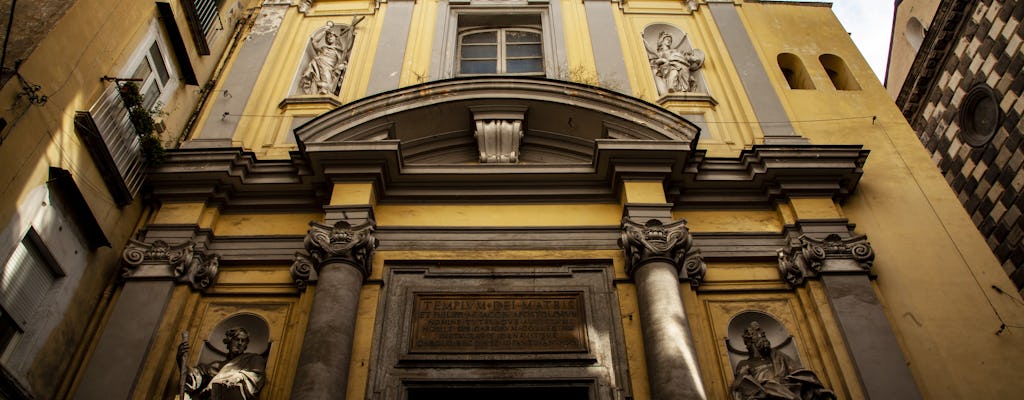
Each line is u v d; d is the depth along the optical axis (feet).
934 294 28.89
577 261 29.63
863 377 25.70
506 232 30.73
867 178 33.58
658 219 29.68
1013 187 42.60
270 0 43.06
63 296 25.98
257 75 38.09
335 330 25.62
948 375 26.58
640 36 41.06
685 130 31.73
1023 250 41.50
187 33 35.29
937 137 51.26
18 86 23.50
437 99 33.30
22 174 23.66
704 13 42.29
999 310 28.22
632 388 25.63
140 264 28.66
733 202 32.27
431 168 31.68
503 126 33.58
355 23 41.60
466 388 25.82
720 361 27.12
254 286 29.43
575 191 32.07
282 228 31.48
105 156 27.81
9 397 22.70
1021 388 26.13
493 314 27.81
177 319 27.66
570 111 33.47
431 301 28.25
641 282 27.61
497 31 43.21
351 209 29.91
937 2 54.34
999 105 44.24
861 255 29.27
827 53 40.86
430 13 42.42
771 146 32.32
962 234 30.94
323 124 31.94
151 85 32.50
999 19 44.52
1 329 23.56
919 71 52.06
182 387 24.58
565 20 41.86
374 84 38.24
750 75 38.40
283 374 26.43
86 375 25.48
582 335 27.17
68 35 25.94
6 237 23.04
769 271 29.96
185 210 30.96
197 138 34.63
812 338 27.66
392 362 26.50
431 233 30.66
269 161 32.27
